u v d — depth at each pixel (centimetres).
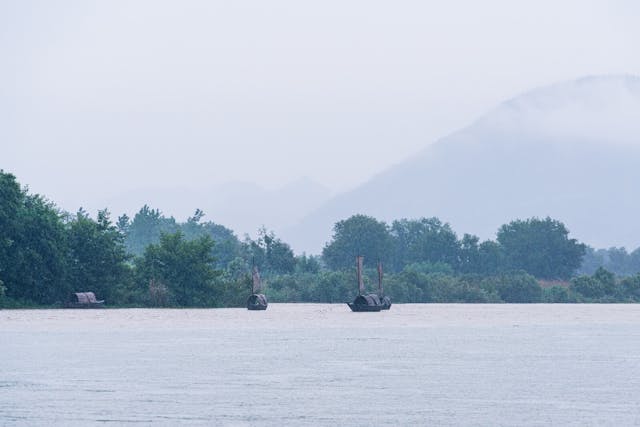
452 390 18238
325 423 14750
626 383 19312
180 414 15462
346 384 19088
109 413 15500
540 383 19275
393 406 16288
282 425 14575
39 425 14525
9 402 16588
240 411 15738
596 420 14975
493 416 15338
